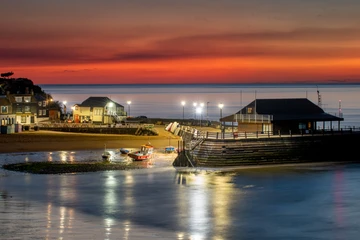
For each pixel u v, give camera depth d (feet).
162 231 173.37
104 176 266.98
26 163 302.86
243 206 205.87
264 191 230.68
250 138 292.61
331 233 172.96
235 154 289.33
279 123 320.70
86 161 315.99
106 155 322.96
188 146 308.60
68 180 256.52
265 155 294.25
